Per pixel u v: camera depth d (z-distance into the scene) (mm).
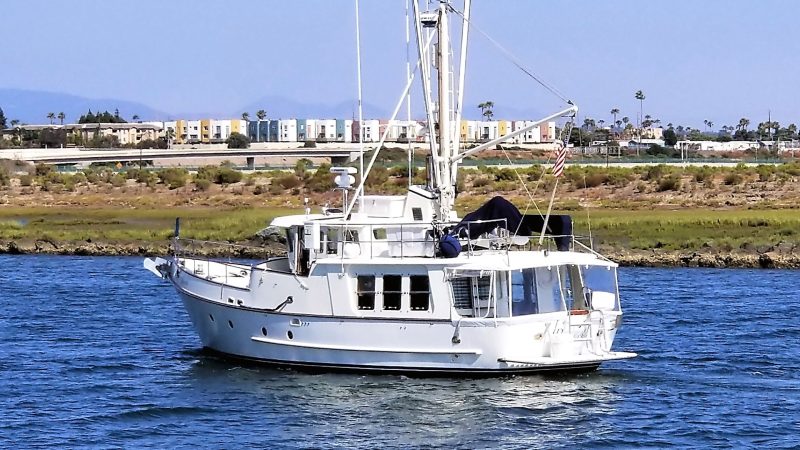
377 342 51625
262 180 191000
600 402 49312
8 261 113625
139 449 43531
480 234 52688
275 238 120875
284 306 53188
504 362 50375
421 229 53219
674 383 53031
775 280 93688
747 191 160250
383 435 44594
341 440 44094
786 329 67875
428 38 53688
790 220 125250
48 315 75375
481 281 50906
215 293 56156
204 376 54469
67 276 98562
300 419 46844
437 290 50656
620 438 44344
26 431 46125
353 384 51531
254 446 43594
